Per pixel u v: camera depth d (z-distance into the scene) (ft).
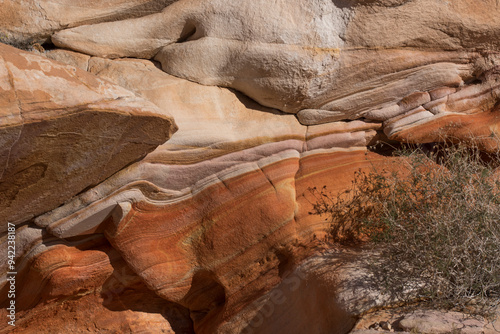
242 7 13.80
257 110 14.58
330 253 13.74
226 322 14.65
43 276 13.11
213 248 14.07
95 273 13.73
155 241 13.82
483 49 15.05
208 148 13.61
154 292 14.84
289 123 14.66
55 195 12.23
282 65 13.73
